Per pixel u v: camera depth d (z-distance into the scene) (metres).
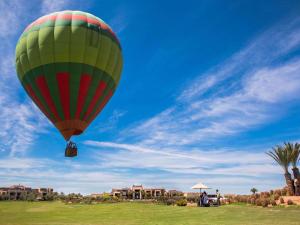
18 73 19.58
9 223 19.28
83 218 21.42
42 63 18.27
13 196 90.75
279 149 38.69
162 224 16.88
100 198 57.94
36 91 18.70
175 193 84.38
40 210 31.75
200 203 32.47
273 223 16.31
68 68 18.20
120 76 20.89
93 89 18.84
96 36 18.78
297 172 37.75
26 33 19.02
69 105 18.36
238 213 22.44
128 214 23.59
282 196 36.59
